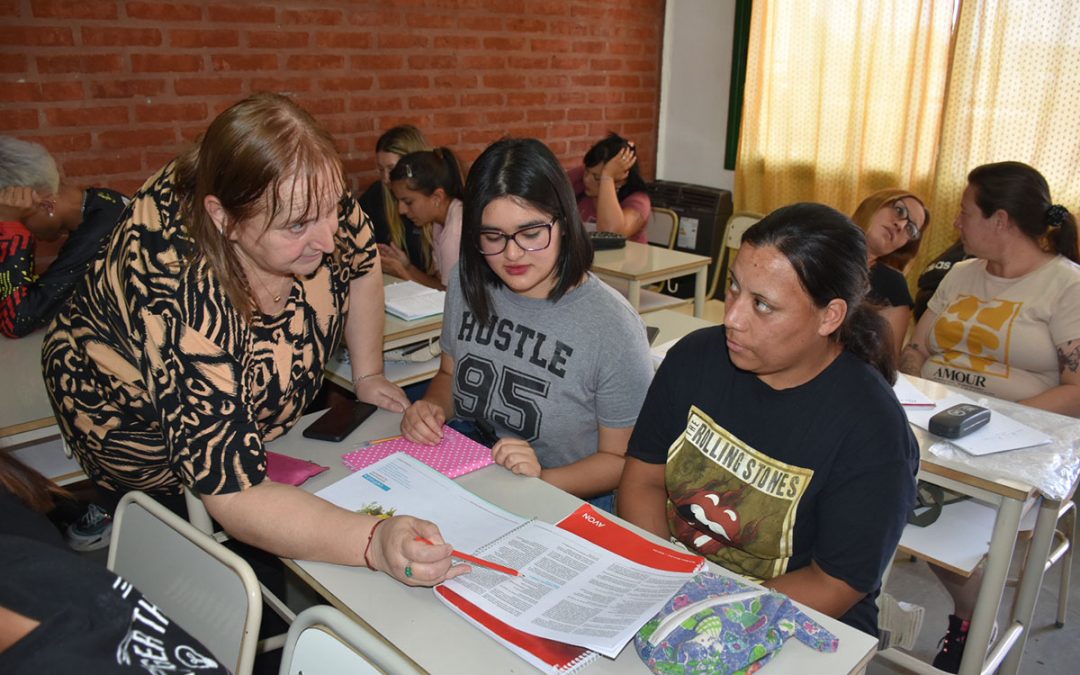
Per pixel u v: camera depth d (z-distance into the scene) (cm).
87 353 123
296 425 154
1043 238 215
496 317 153
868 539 112
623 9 443
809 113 408
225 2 303
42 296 210
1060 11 321
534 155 133
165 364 105
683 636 94
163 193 110
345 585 106
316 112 339
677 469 133
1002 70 339
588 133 449
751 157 434
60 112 276
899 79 373
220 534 161
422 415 148
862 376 118
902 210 226
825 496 117
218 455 106
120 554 124
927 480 158
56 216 216
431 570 101
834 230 108
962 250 254
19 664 53
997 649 173
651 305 323
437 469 135
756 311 110
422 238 318
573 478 146
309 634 95
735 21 434
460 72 382
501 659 94
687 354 135
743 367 117
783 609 99
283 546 109
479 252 142
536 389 150
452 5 369
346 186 130
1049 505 166
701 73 459
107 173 291
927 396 184
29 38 265
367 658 88
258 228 100
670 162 488
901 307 230
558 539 115
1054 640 212
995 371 222
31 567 58
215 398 106
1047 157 334
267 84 321
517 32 398
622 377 147
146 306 104
